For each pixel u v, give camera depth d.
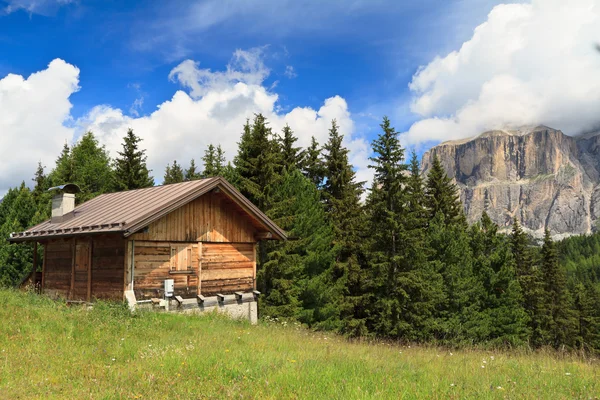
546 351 14.05
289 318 26.39
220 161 47.19
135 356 9.54
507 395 7.12
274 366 8.73
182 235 18.44
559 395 7.28
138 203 18.83
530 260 50.41
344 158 35.88
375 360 10.36
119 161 45.59
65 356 9.17
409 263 31.73
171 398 6.79
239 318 18.91
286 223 28.94
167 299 17.53
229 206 20.52
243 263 21.00
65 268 19.47
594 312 67.88
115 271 16.92
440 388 7.55
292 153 37.81
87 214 19.98
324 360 9.76
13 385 7.15
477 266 38.03
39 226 21.09
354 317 35.06
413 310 31.81
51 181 50.00
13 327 11.15
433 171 44.66
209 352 9.90
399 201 32.16
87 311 14.19
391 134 33.12
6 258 27.25
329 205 35.56
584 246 183.25
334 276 34.00
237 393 6.98
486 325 34.62
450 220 43.38
